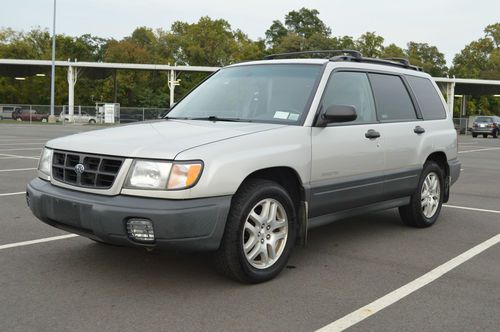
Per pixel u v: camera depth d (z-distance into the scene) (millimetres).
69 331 3484
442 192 6949
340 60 5570
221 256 4227
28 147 18531
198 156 4000
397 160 5969
